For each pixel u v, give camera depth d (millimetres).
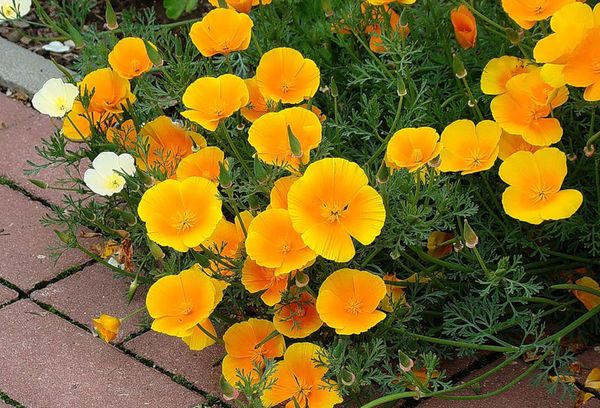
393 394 1173
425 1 1391
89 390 1286
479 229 1317
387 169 1188
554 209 1151
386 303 1243
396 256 1215
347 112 1434
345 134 1327
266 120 1213
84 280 1424
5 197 1547
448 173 1322
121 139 1345
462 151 1207
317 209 1154
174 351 1333
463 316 1280
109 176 1266
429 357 1166
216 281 1225
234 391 1165
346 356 1213
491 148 1203
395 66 1344
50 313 1381
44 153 1360
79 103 1347
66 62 1791
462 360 1312
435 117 1371
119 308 1387
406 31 1391
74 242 1310
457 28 1310
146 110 1400
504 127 1198
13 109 1709
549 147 1229
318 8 1520
